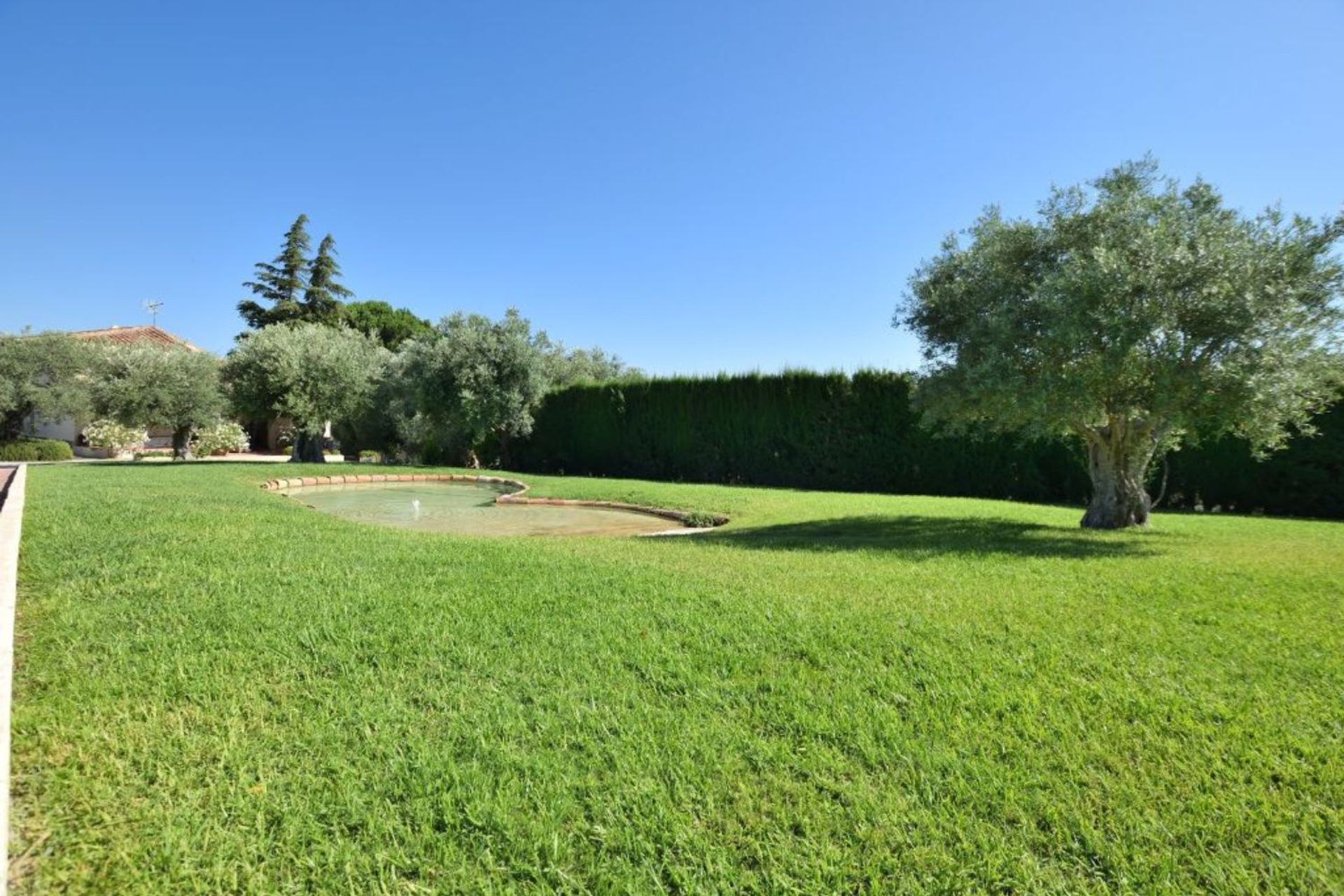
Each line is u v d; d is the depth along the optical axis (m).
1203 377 6.24
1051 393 6.72
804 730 2.48
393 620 3.62
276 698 2.65
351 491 15.61
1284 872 1.74
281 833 1.84
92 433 22.91
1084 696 2.78
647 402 20.09
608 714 2.58
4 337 23.16
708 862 1.76
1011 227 7.75
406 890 1.65
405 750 2.29
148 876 1.66
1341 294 6.11
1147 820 1.95
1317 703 2.73
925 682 2.93
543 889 1.66
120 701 2.58
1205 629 3.71
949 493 15.09
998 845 1.84
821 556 6.05
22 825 1.83
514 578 4.72
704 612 3.96
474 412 19.53
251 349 19.41
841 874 1.71
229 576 4.44
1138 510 8.29
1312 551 6.41
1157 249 6.31
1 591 3.62
